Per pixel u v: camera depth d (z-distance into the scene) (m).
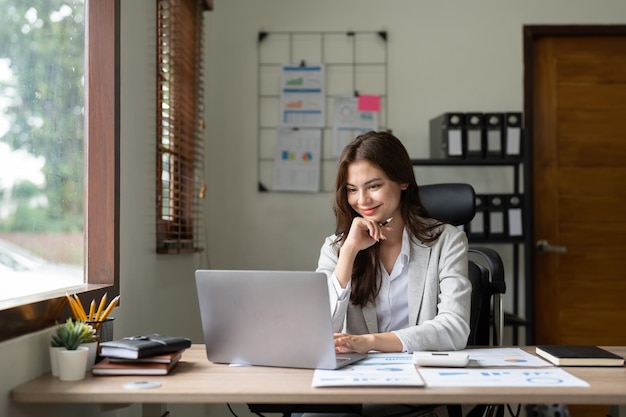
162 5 2.77
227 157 3.86
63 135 2.02
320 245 3.83
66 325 1.60
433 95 3.85
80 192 2.14
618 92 3.92
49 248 1.92
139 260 2.45
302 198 3.85
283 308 1.60
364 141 1.95
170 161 2.98
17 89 1.74
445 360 1.62
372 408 1.81
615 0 3.87
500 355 1.77
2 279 1.66
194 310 3.38
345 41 3.86
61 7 2.01
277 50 3.87
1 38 1.66
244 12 3.87
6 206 1.68
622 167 3.92
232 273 1.63
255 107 3.86
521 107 3.87
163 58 2.80
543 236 3.91
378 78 3.86
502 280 2.19
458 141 3.50
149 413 1.60
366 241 1.93
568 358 1.63
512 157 3.53
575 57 3.93
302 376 1.54
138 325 2.43
